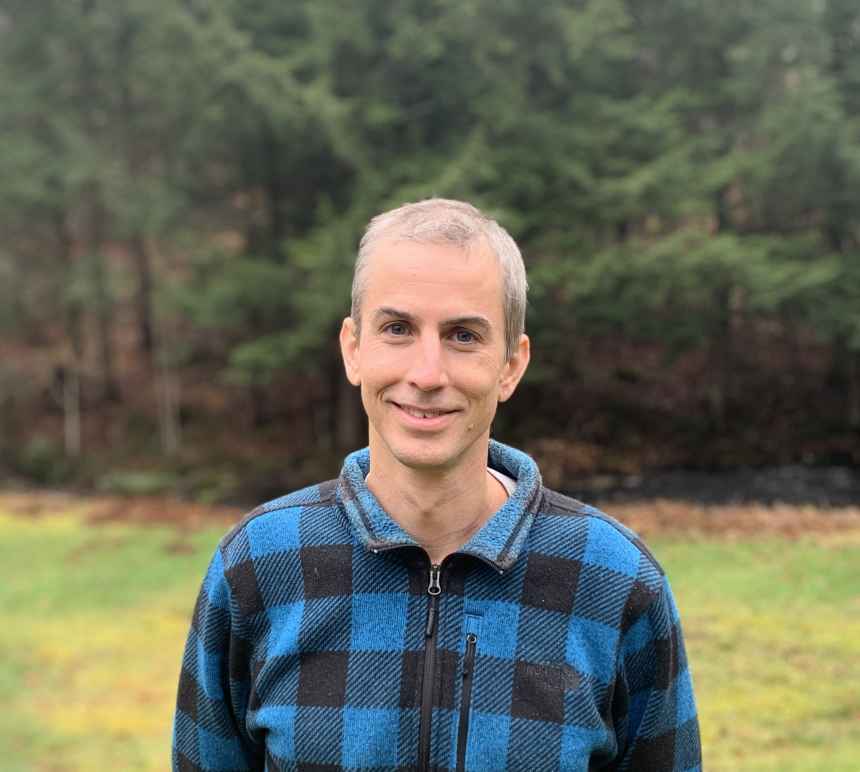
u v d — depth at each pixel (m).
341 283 10.43
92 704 5.36
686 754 1.31
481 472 1.25
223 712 1.34
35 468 13.66
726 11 12.44
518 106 11.33
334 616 1.22
